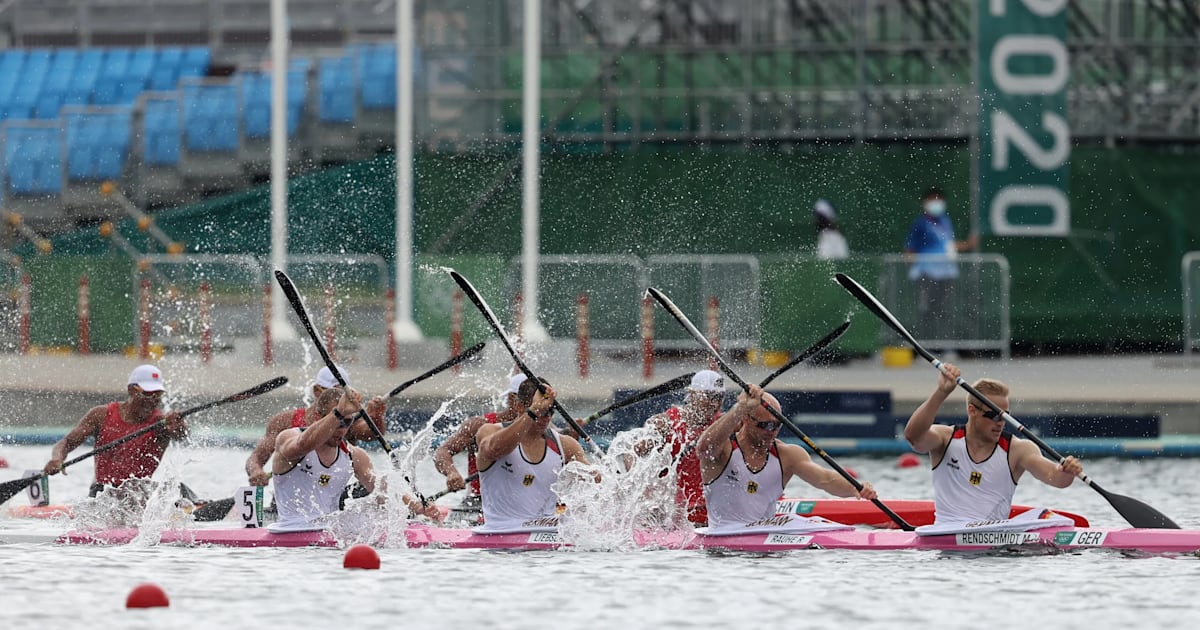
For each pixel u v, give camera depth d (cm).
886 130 10712
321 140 11212
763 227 10800
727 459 4384
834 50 10719
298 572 4003
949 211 10794
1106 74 10888
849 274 9494
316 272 9425
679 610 3462
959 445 4350
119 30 12644
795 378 8812
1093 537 4309
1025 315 10688
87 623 3309
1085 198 10838
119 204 11306
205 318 9488
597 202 10800
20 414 8406
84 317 9781
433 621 3334
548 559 4225
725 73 10800
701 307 9369
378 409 4859
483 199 10756
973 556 4225
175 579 3891
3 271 9881
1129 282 10819
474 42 10819
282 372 8906
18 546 4506
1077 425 7369
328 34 12569
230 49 12450
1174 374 9119
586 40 10869
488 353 9062
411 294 9819
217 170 11319
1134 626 3288
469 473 5016
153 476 5181
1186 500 5662
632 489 4556
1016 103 9906
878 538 4375
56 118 12106
